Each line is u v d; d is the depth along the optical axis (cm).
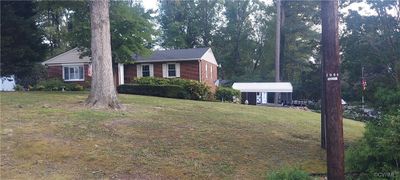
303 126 1345
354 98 921
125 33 2330
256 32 5862
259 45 5797
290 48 4991
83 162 809
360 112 892
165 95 2367
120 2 2306
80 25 2247
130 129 1045
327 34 621
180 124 1151
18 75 2661
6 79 2922
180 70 3409
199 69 3366
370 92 867
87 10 2206
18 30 2389
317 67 3775
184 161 848
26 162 793
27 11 2467
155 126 1097
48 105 1370
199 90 2458
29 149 852
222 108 1683
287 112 1880
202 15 5894
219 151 933
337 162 609
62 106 1340
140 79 2600
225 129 1142
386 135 648
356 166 702
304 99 3919
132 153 870
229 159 887
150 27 2458
